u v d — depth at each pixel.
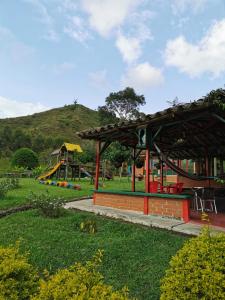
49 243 4.45
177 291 2.05
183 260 2.21
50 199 6.91
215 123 7.18
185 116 6.03
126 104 46.34
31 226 5.59
